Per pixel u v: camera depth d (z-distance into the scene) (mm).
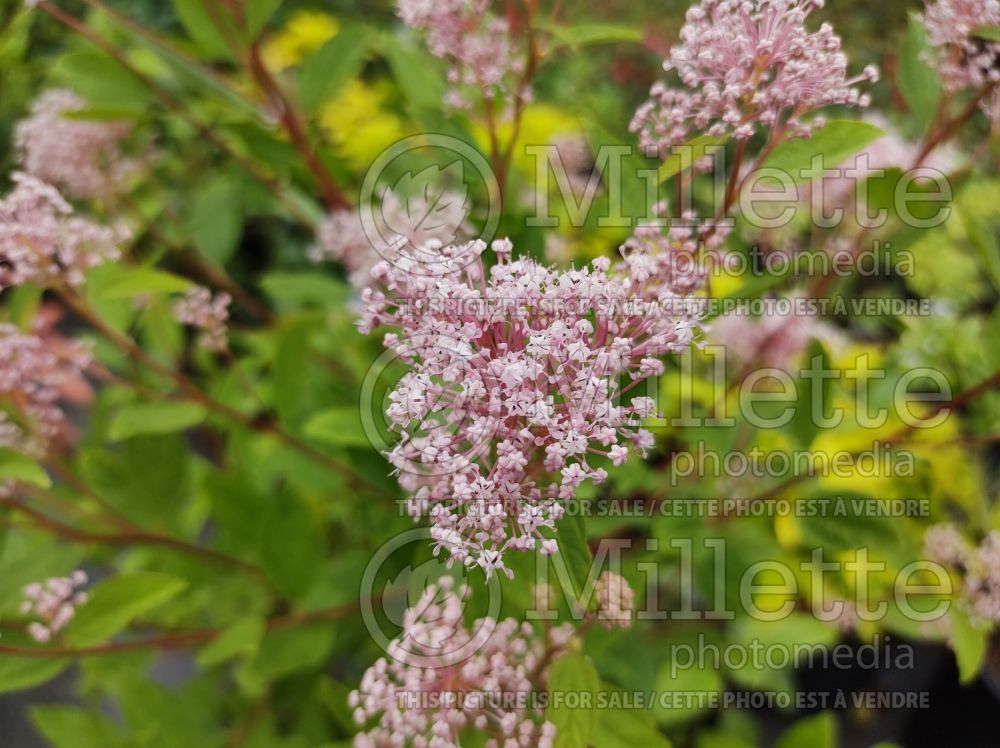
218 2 261
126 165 327
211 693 324
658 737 203
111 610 230
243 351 478
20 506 266
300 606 271
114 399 353
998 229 399
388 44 289
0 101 459
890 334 435
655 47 258
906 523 326
